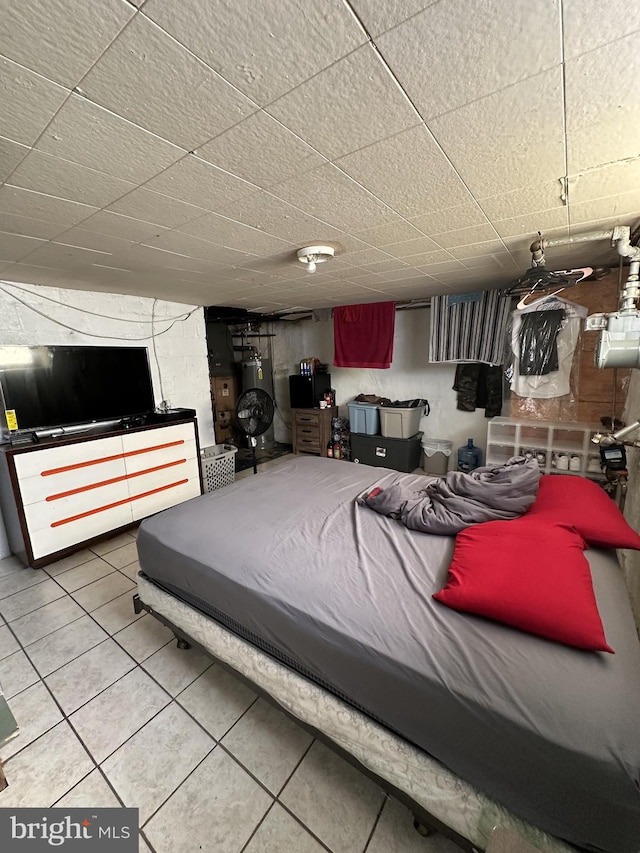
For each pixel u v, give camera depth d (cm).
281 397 592
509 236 195
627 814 73
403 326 455
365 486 239
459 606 115
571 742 79
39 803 120
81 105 88
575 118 98
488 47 75
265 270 255
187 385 397
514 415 329
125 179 125
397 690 101
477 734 88
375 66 79
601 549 149
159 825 113
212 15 66
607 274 276
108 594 230
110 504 291
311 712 125
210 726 145
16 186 127
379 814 115
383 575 139
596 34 72
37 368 268
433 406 447
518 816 87
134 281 277
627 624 109
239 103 90
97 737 141
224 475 409
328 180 130
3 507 268
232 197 142
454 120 98
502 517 169
